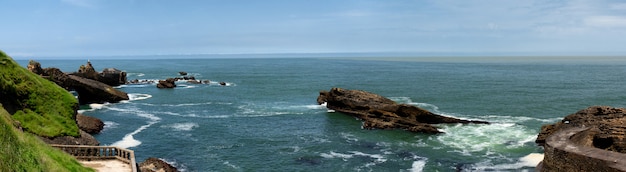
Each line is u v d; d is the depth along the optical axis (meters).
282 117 66.69
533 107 75.44
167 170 37.34
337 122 61.97
